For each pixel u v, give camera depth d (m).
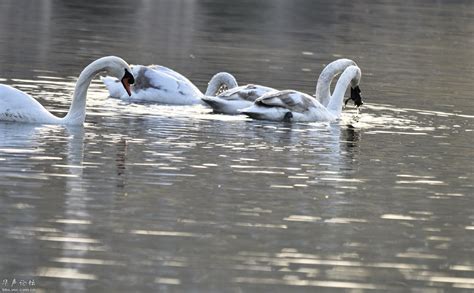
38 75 26.23
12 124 19.67
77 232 13.47
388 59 34.16
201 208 14.78
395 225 14.56
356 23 44.66
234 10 47.38
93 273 12.10
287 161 17.94
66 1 46.44
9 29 35.78
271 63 31.50
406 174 17.50
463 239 14.09
